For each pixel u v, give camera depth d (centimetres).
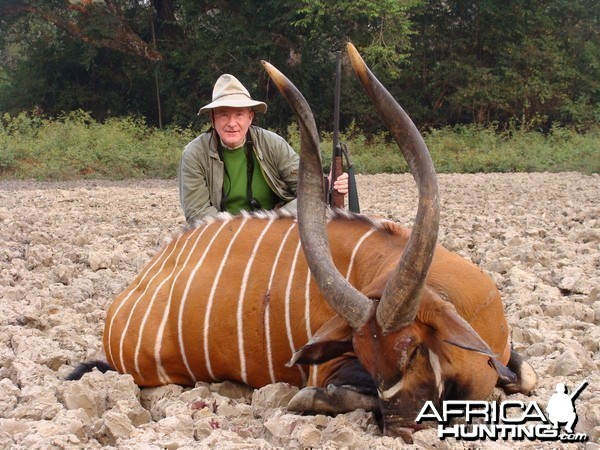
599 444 354
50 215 1288
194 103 3453
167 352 448
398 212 1296
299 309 412
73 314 627
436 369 352
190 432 387
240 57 3253
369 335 346
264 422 382
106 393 433
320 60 3447
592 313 598
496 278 721
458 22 3559
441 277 378
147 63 3462
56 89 3591
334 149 563
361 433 360
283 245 433
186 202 567
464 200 1554
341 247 416
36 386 438
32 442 358
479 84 3391
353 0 2883
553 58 3453
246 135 561
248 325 426
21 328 587
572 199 1502
